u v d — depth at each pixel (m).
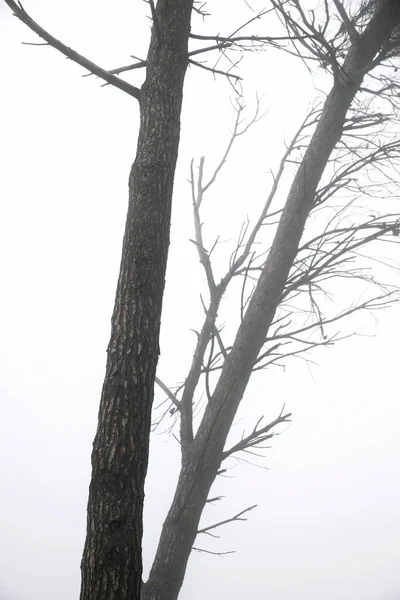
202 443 5.76
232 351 5.98
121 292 3.87
